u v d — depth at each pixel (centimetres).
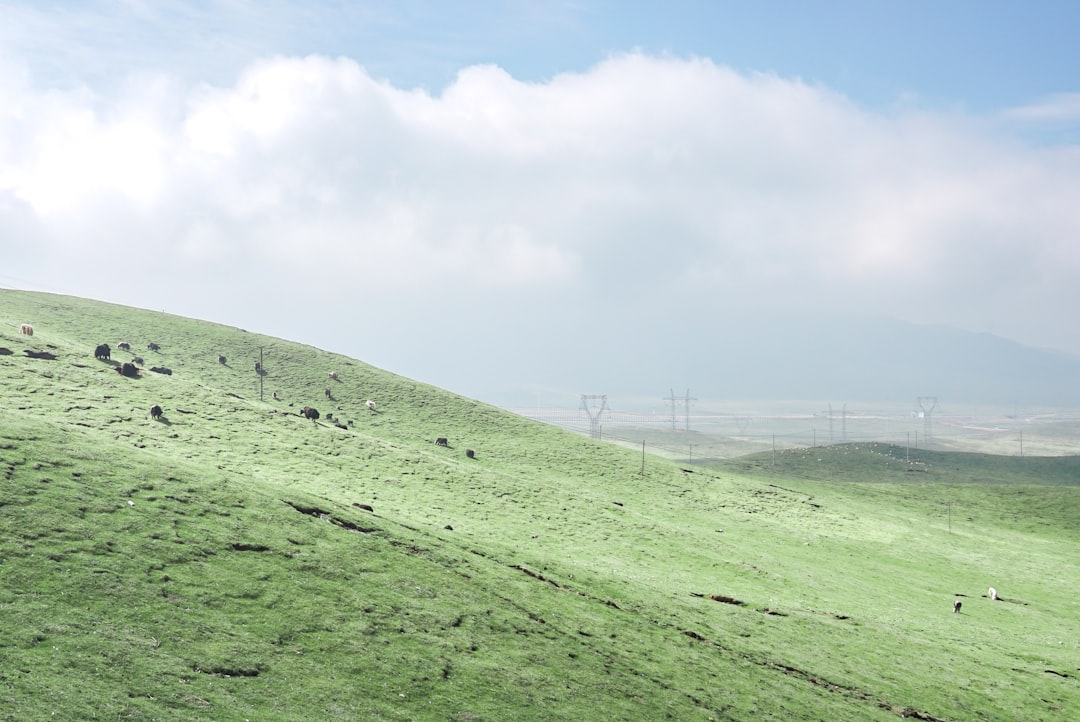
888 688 5888
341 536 5534
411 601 4834
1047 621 9681
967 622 8944
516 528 9069
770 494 15888
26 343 11644
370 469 10231
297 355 18662
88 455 5462
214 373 15950
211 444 9369
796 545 11800
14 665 3114
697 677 5038
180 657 3538
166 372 13588
